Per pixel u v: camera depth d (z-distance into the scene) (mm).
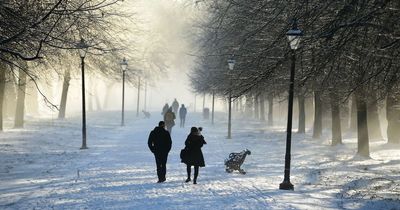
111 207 15727
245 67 25422
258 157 32438
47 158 28719
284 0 22000
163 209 15391
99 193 18375
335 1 19234
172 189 19359
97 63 50875
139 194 18188
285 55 22000
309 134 51844
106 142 40156
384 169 26781
